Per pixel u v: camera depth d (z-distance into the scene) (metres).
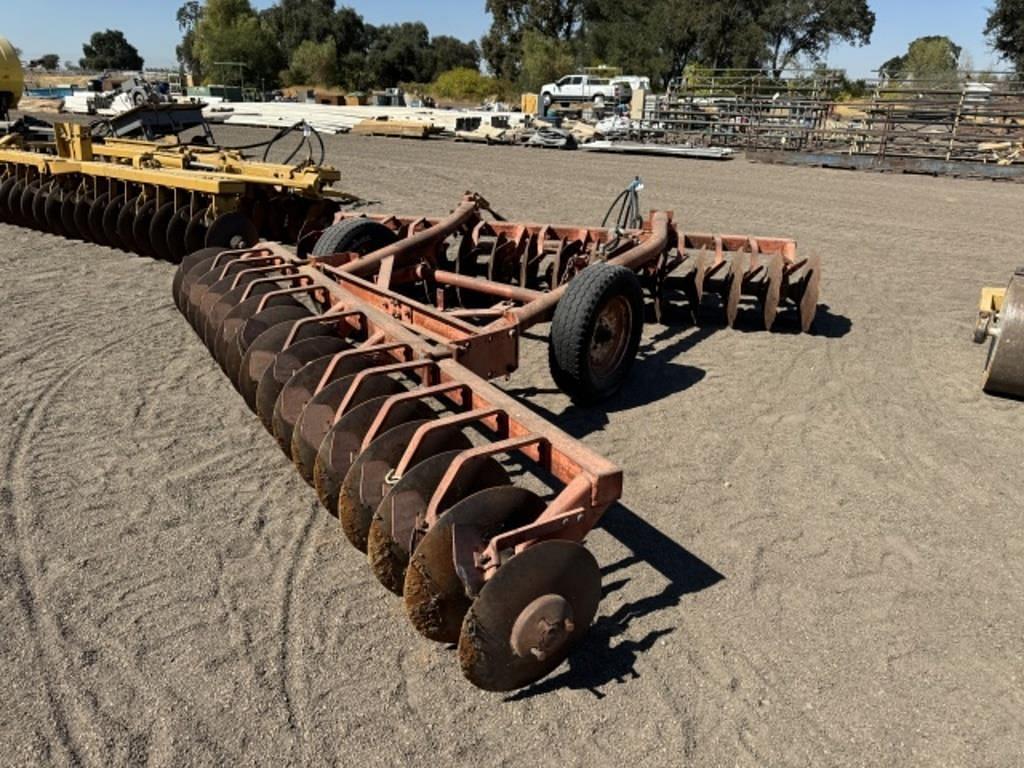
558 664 2.92
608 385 5.34
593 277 4.99
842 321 7.50
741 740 2.76
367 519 3.30
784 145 26.53
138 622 3.26
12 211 10.85
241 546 3.78
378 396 3.76
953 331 7.22
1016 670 3.10
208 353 6.23
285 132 9.52
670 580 3.59
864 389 5.81
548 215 13.05
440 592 2.88
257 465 4.53
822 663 3.11
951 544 3.89
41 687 2.92
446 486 2.96
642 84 41.41
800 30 60.50
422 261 6.54
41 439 4.77
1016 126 22.08
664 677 3.03
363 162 20.06
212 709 2.85
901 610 3.41
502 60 73.50
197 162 9.98
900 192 17.17
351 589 3.48
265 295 4.93
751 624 3.31
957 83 25.08
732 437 5.01
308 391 3.97
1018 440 5.01
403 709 2.87
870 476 4.54
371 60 79.19
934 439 5.01
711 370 6.18
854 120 26.30
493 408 3.37
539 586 2.71
